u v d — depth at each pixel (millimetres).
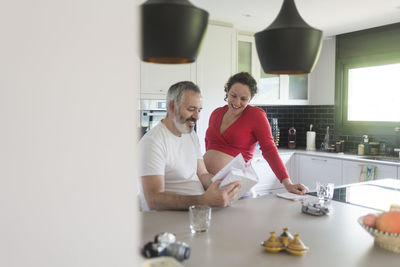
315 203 1596
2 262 384
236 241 1197
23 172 384
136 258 450
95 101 409
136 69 428
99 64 408
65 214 406
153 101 3332
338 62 4277
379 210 1605
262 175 4031
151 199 1604
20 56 373
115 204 431
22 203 386
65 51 390
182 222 1402
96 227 422
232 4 3066
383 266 1015
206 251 1109
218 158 2277
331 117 4426
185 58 922
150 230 1307
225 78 3734
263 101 4160
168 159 1733
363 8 3143
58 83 390
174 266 718
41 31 379
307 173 4168
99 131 414
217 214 1518
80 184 410
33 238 393
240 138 2242
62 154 399
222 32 3686
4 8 363
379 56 3840
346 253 1104
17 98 375
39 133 387
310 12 3268
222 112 2344
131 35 423
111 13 410
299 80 4484
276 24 1161
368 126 4070
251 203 1709
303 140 4785
